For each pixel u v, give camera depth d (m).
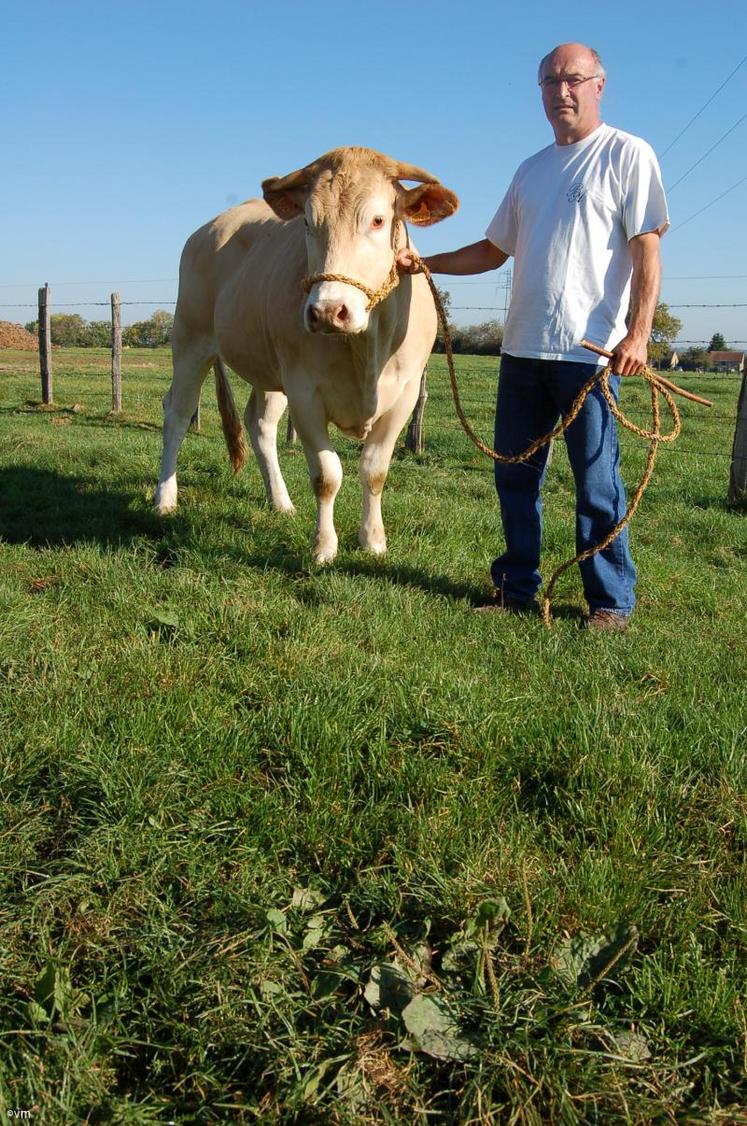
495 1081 1.85
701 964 2.10
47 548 5.07
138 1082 1.90
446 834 2.49
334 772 2.76
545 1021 1.96
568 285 4.22
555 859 2.46
